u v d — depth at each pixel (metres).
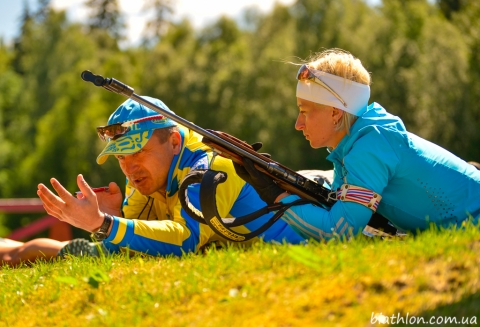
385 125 7.95
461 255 6.43
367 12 65.62
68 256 8.96
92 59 91.88
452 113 54.97
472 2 61.81
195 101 67.25
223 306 6.29
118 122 8.90
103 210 9.99
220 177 7.88
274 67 63.50
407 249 6.67
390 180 7.98
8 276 8.53
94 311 6.82
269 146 61.31
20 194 75.56
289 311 5.98
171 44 89.19
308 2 62.09
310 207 7.94
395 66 56.78
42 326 6.86
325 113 8.05
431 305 5.85
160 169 8.99
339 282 6.20
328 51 8.53
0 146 81.12
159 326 6.25
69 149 74.94
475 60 59.06
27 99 92.69
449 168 8.01
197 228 8.59
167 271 7.26
